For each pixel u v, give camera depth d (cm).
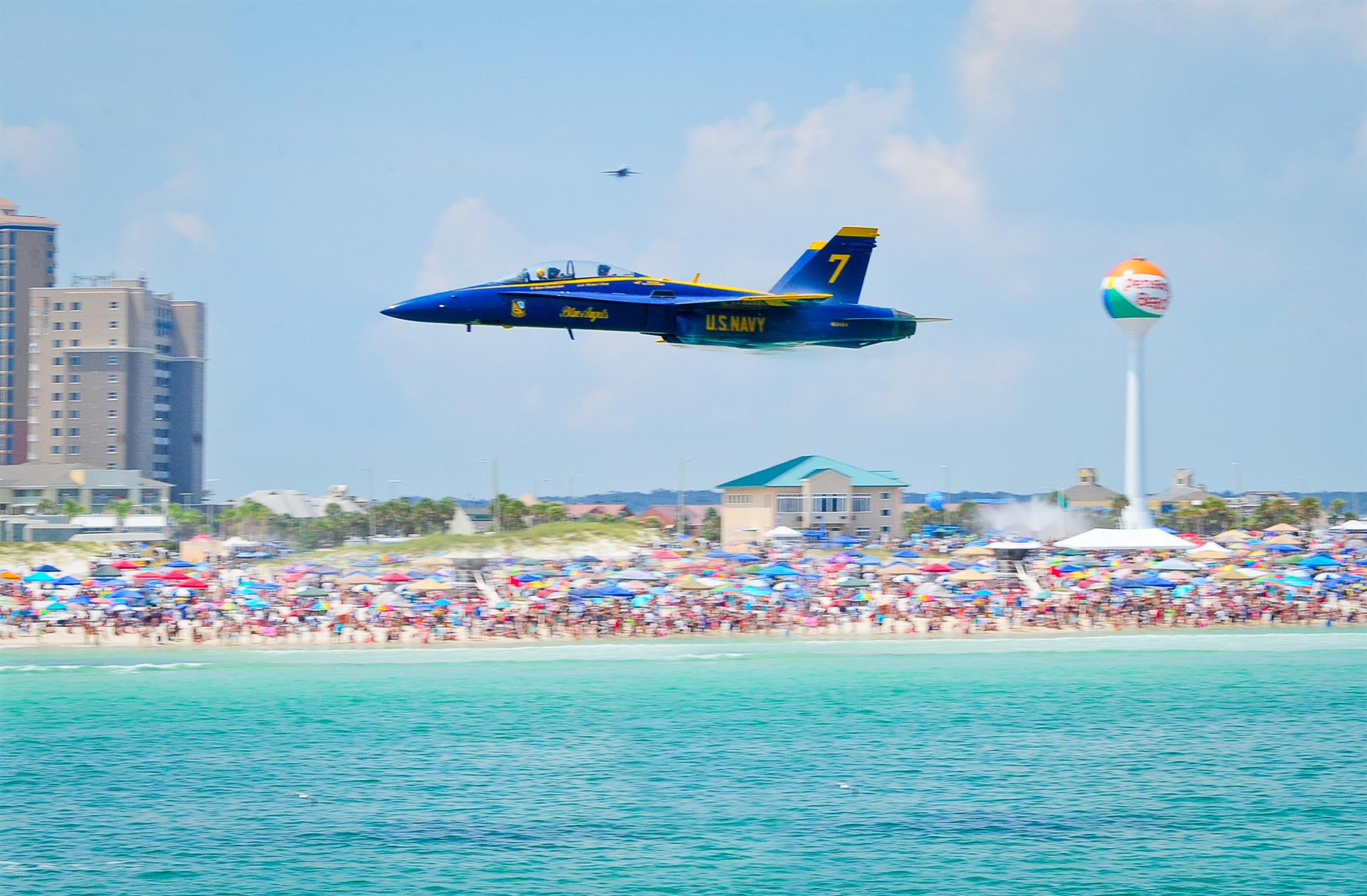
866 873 19800
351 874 19775
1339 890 19112
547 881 19475
